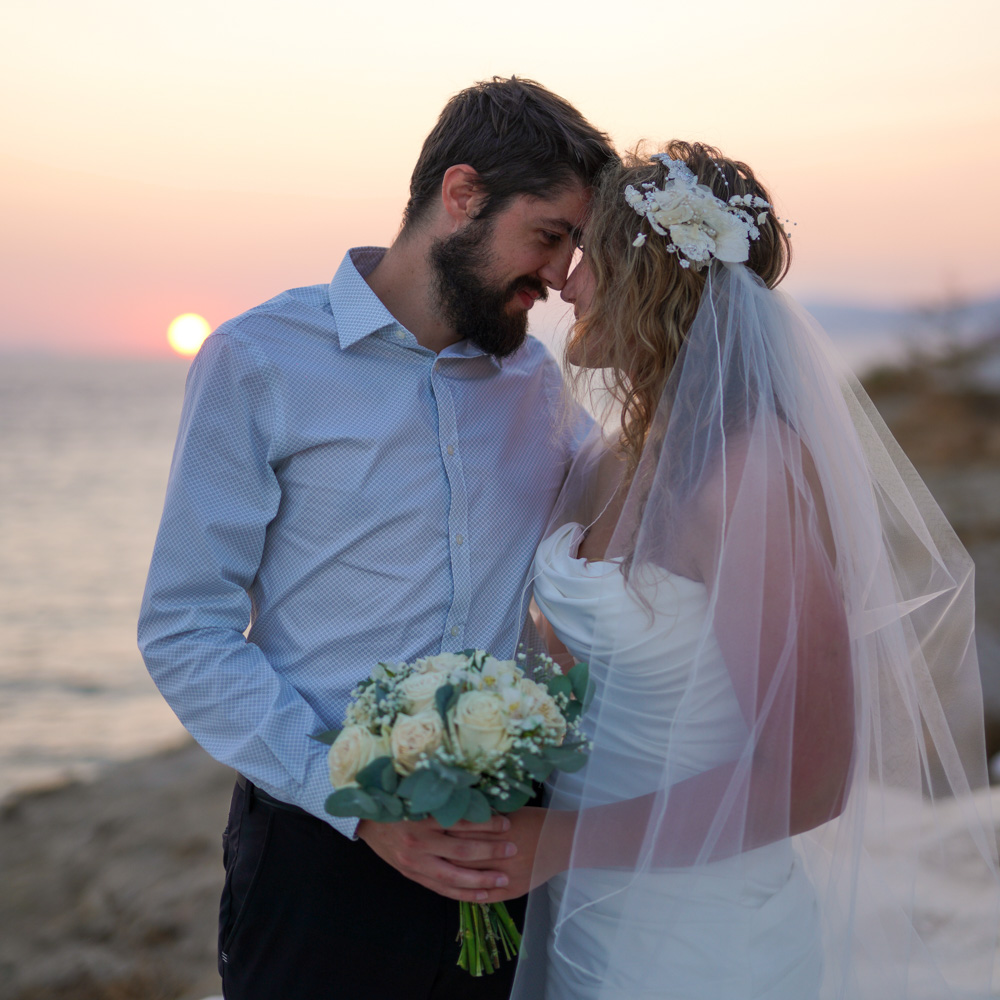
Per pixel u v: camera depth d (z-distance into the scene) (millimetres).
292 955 1734
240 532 1748
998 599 7879
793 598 1416
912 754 1608
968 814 1641
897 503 1739
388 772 1346
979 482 13898
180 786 6195
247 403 1759
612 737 1583
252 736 1631
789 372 1592
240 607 1756
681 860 1446
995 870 1623
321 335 1846
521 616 1920
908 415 18250
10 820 5688
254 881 1753
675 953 1465
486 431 1911
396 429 1814
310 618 1809
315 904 1714
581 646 1689
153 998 3709
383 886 1708
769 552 1433
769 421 1520
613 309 1706
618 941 1485
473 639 1860
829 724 1438
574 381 1854
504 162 1801
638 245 1629
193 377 1796
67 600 14102
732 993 1460
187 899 4531
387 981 1729
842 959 1567
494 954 1652
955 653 1741
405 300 1957
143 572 16031
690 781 1455
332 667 1801
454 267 1847
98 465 31359
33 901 4570
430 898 1717
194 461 1728
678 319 1660
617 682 1591
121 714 8852
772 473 1471
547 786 1782
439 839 1508
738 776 1424
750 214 1702
